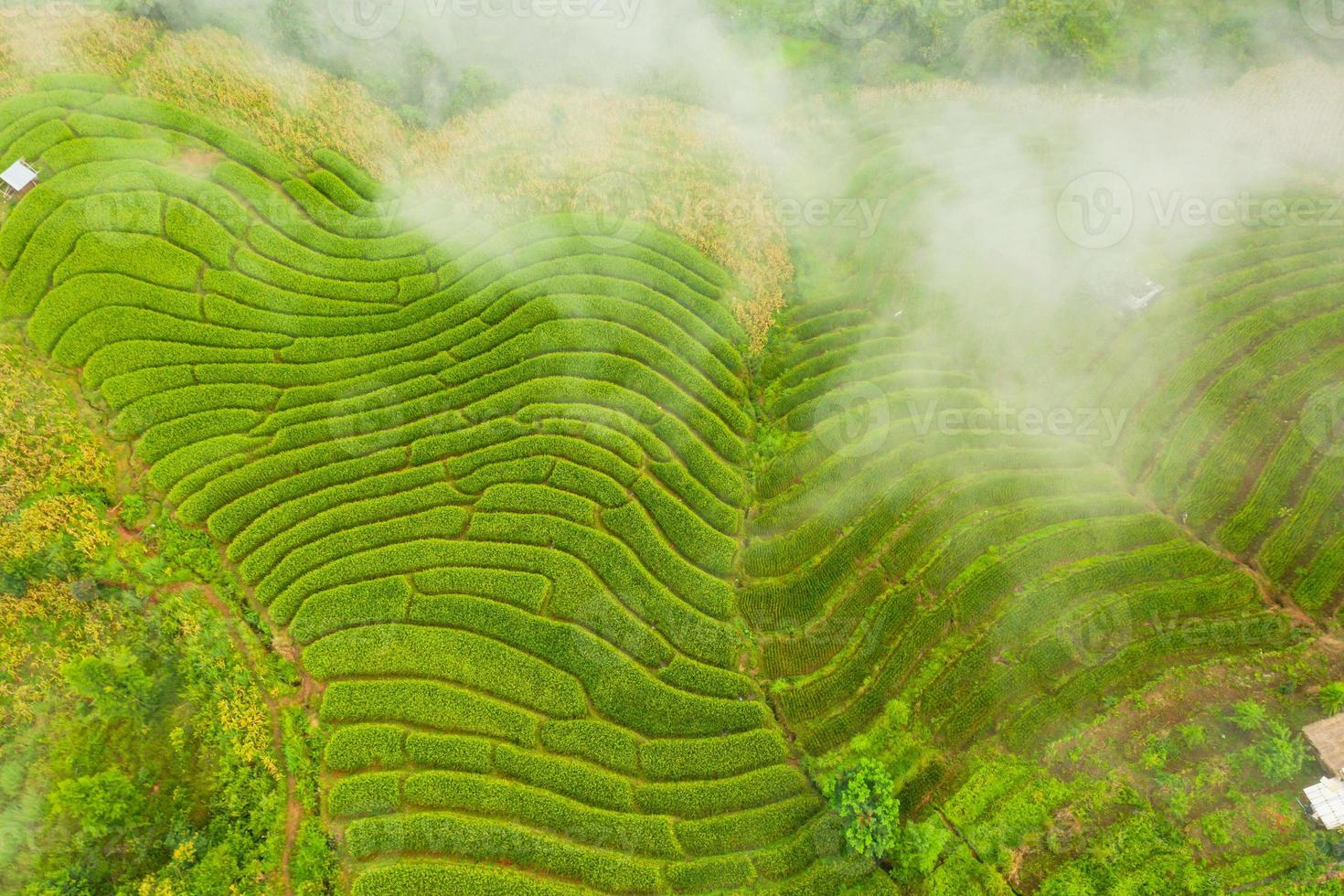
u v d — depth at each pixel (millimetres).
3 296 42188
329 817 33594
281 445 40719
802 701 36656
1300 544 39094
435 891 32094
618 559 39281
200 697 34438
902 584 39531
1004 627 37594
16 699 32844
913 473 42188
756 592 39188
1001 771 33938
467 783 33969
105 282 43000
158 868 31281
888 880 32281
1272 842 30641
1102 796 32562
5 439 37750
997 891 31250
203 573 37500
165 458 39531
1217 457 41906
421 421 42250
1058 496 42000
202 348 42875
